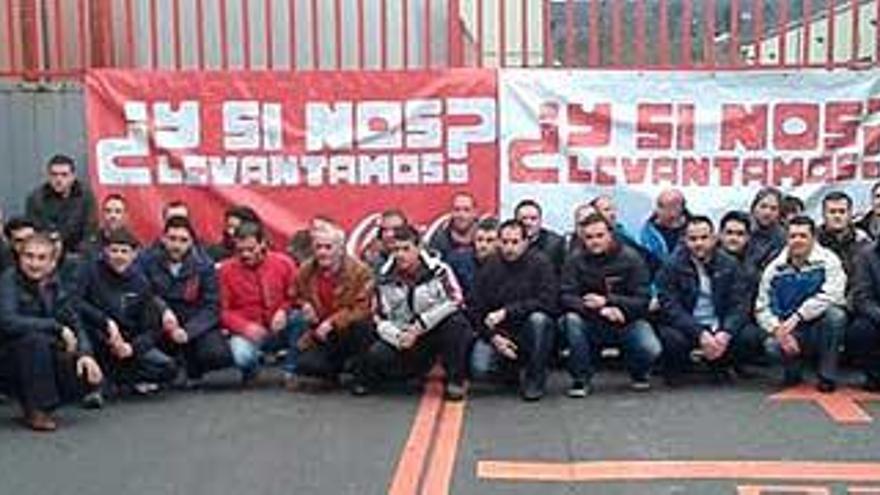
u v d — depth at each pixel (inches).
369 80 392.2
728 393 332.2
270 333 349.1
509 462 270.8
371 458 274.4
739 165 388.2
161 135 395.5
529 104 389.4
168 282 340.2
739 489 250.4
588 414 312.2
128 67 409.7
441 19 411.5
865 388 335.6
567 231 390.3
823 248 336.2
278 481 257.4
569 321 330.0
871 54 388.8
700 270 338.0
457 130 391.5
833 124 386.0
